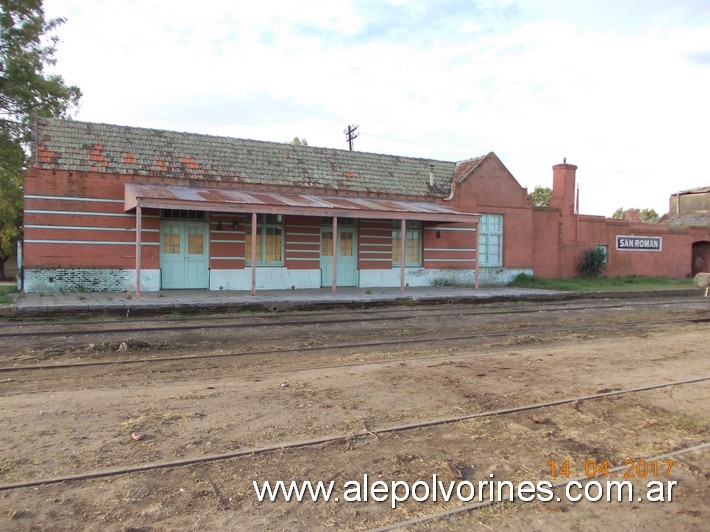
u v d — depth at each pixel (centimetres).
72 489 420
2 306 1301
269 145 2131
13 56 2059
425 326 1345
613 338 1191
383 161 2375
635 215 4344
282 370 840
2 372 801
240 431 548
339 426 569
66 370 819
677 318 1570
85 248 1684
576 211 2856
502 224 2533
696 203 4097
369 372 810
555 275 2767
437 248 2348
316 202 1839
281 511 396
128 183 1712
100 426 555
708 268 3434
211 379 775
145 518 381
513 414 625
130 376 789
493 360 914
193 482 436
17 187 2220
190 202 1549
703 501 432
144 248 1756
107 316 1356
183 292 1758
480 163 2445
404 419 597
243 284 1923
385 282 2238
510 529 383
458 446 527
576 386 752
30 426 552
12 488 418
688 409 659
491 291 2108
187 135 1969
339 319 1416
